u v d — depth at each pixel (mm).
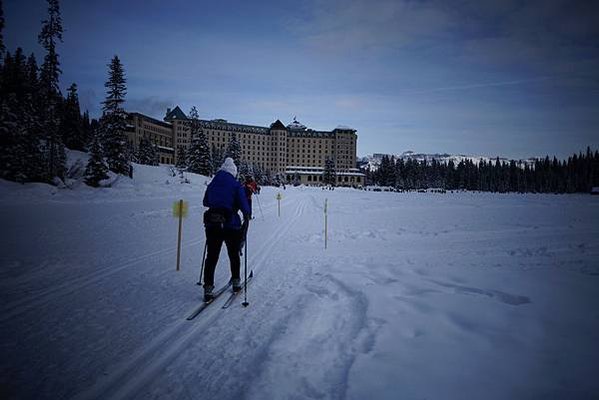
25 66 48031
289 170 185875
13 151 29328
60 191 26672
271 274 7172
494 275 6035
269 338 4078
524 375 2766
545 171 162125
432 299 4719
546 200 61562
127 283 6223
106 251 8820
